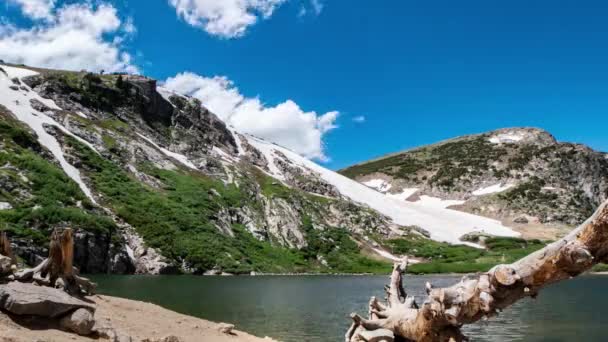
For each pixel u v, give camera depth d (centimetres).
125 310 2092
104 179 11312
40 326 1322
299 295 5734
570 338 3019
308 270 11906
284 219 14050
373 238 15462
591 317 3941
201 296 5109
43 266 1761
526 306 4800
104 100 15150
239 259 10788
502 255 14750
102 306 2002
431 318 1165
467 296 1038
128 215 10094
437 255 14688
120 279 7300
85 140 12731
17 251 6888
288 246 13212
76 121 13238
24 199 8331
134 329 1753
